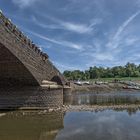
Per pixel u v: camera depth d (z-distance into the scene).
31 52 40.09
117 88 146.00
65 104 58.62
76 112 44.50
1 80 43.59
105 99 76.25
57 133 26.78
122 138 24.11
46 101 46.31
